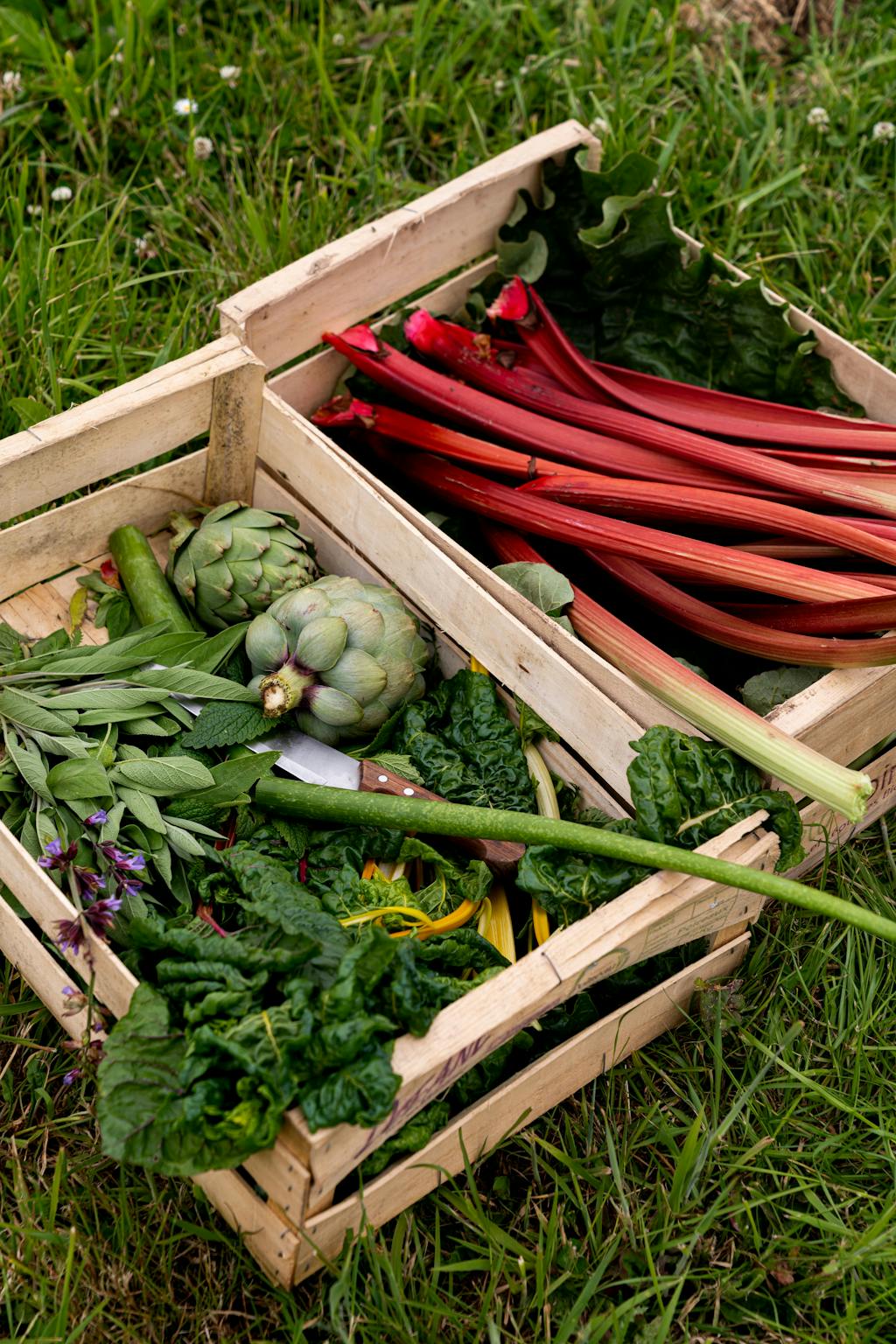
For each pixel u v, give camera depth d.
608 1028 2.31
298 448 2.76
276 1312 2.16
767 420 2.93
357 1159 1.99
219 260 3.52
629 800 2.47
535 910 2.38
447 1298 2.20
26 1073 2.42
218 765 2.42
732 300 3.04
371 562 2.77
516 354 3.09
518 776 2.51
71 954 2.23
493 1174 2.35
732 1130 2.42
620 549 2.69
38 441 2.52
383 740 2.56
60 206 3.67
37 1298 2.14
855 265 3.60
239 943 2.02
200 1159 1.87
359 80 3.98
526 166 3.12
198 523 2.88
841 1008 2.54
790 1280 2.23
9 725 2.42
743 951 2.54
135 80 3.80
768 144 3.84
